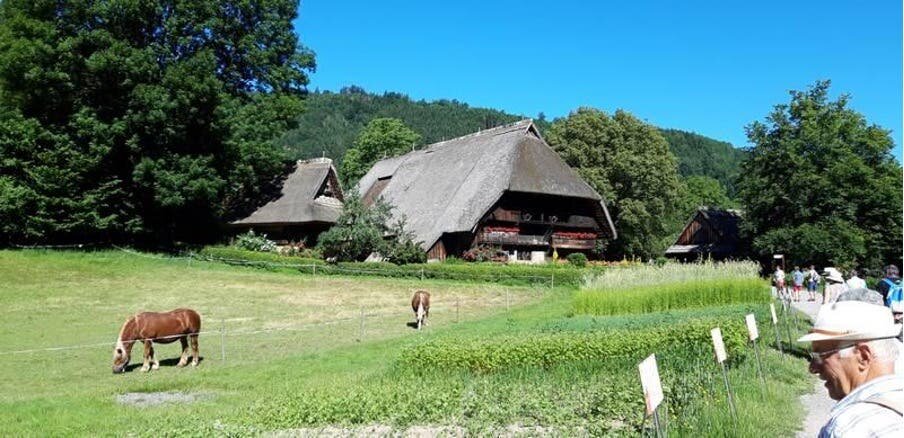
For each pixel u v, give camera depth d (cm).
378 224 4678
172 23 4797
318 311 3209
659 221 7106
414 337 2295
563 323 2009
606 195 6662
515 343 1562
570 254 5147
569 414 1054
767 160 5794
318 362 1955
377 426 1134
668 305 2691
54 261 4256
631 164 6781
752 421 1023
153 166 4625
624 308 2670
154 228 5056
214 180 4859
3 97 4688
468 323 2633
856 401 329
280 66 5575
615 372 1475
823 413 1180
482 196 5025
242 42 5234
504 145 5475
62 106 4691
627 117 6938
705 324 1558
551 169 5438
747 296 2762
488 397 1234
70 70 4522
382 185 6594
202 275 4188
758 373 1448
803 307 3241
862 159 5622
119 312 3128
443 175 5753
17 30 4600
